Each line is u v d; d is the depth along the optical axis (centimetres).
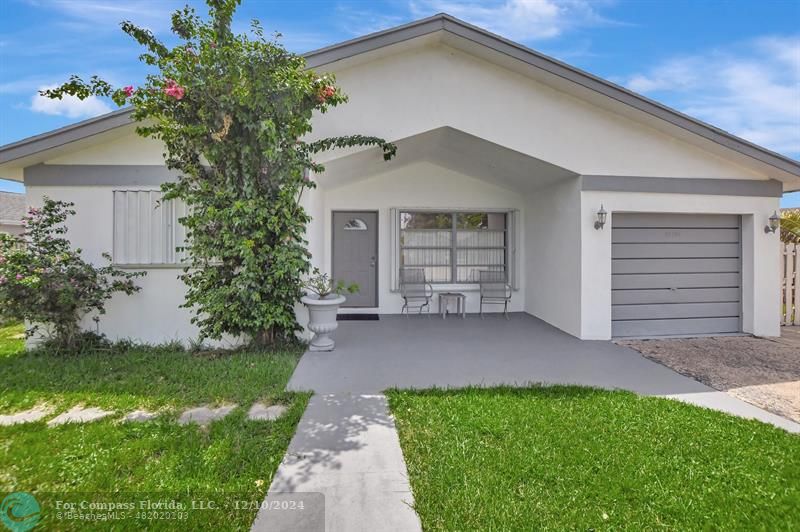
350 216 851
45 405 359
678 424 322
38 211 512
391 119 572
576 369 475
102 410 349
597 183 612
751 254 653
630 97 559
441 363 492
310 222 586
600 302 620
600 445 287
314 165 512
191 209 559
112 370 448
